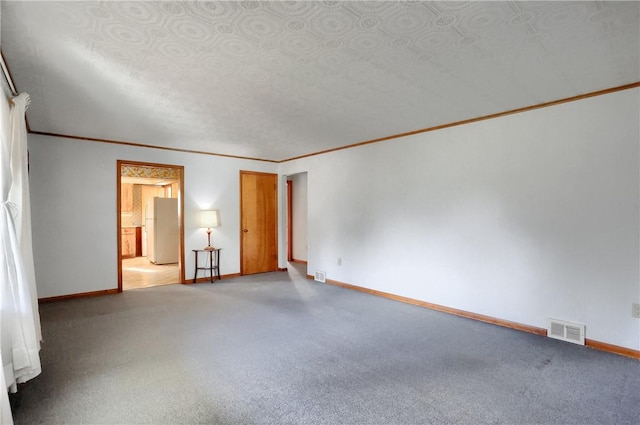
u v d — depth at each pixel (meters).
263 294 4.85
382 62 2.36
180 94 2.97
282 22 1.85
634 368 2.56
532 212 3.33
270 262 6.67
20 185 2.41
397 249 4.54
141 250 9.53
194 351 2.85
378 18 1.81
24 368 2.02
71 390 2.21
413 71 2.52
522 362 2.66
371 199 4.89
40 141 4.36
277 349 2.89
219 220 5.97
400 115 3.64
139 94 2.96
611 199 2.88
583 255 3.03
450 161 3.97
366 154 4.96
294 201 8.20
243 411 1.99
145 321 3.62
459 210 3.89
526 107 3.35
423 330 3.38
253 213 6.43
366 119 3.79
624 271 2.82
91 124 3.97
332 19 1.82
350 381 2.35
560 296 3.15
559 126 3.16
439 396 2.16
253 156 6.17
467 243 3.82
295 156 6.15
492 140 3.61
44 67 2.39
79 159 4.64
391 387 2.27
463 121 3.84
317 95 3.02
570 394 2.19
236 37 2.01
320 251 5.77
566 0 1.65
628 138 2.79
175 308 4.12
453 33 1.97
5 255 1.95
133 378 2.38
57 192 4.48
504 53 2.23
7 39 1.99
